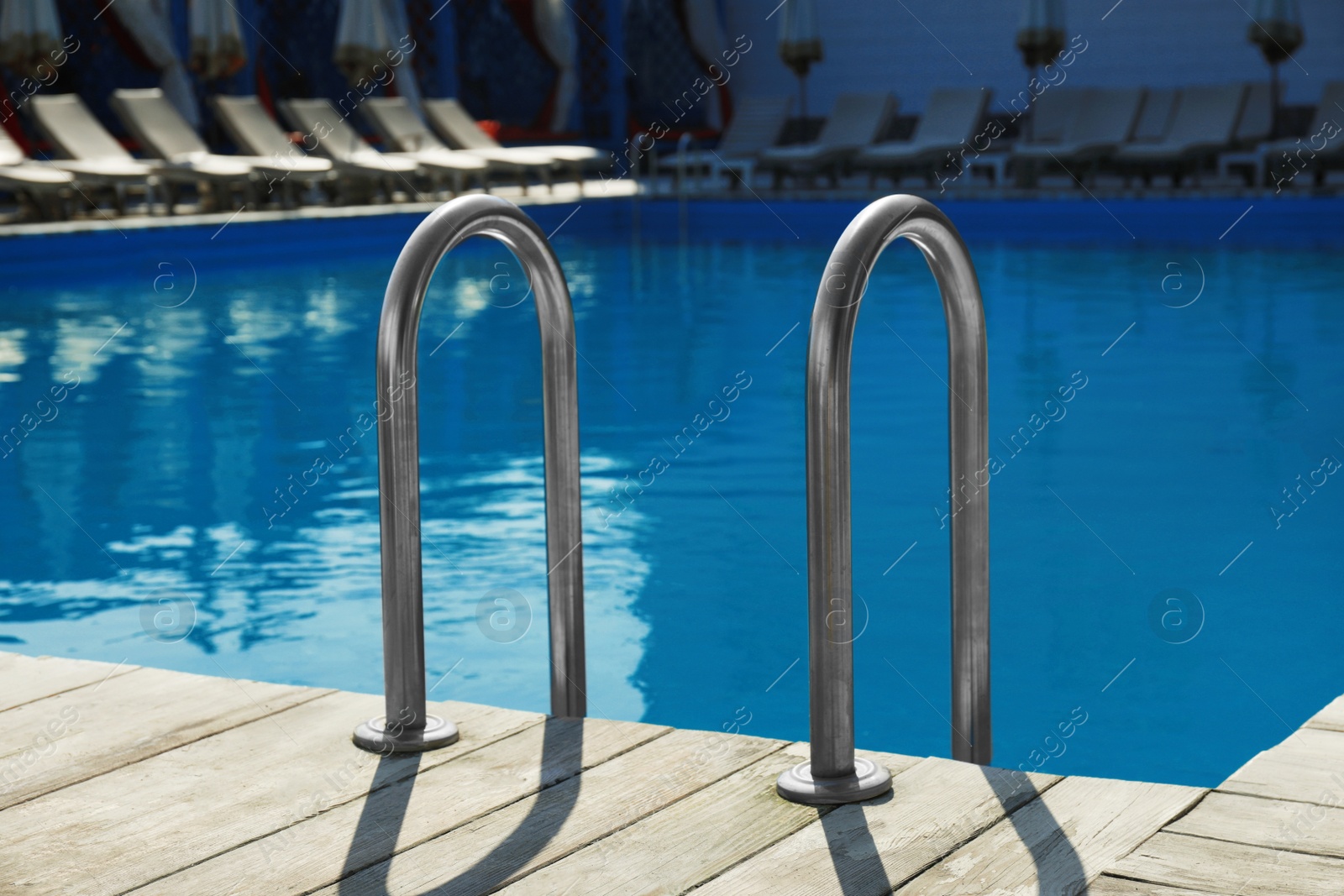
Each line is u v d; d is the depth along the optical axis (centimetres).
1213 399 523
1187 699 266
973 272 164
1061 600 319
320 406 554
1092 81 1591
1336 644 292
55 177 1005
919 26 1670
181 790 166
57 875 145
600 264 1039
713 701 272
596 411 534
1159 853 142
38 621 322
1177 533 365
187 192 1398
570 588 189
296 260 1076
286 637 310
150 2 1273
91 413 547
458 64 1680
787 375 599
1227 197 1103
